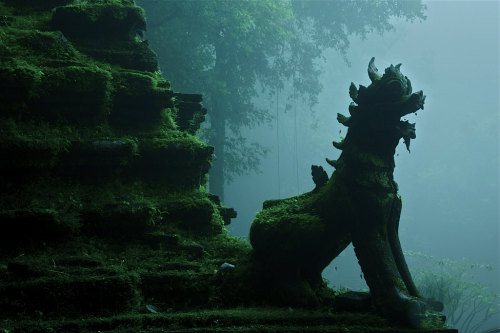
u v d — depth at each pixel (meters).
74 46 6.43
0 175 4.96
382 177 4.29
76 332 3.52
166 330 3.62
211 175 21.39
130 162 5.68
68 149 5.25
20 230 4.55
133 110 6.10
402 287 4.00
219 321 3.83
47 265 4.20
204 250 5.29
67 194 5.13
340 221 4.34
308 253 4.40
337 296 4.32
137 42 6.80
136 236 5.04
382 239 4.21
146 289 4.31
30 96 5.33
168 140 5.84
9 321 3.60
